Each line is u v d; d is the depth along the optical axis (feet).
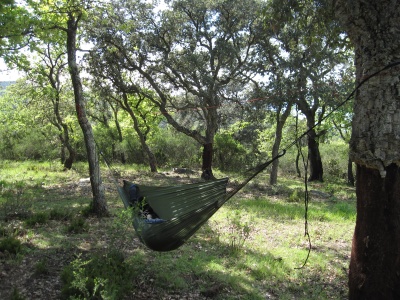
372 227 13.70
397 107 13.03
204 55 62.44
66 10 30.09
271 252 23.93
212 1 57.00
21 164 77.82
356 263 14.21
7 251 20.10
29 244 22.43
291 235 28.73
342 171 91.81
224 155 91.04
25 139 91.20
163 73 64.13
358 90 13.85
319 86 50.85
